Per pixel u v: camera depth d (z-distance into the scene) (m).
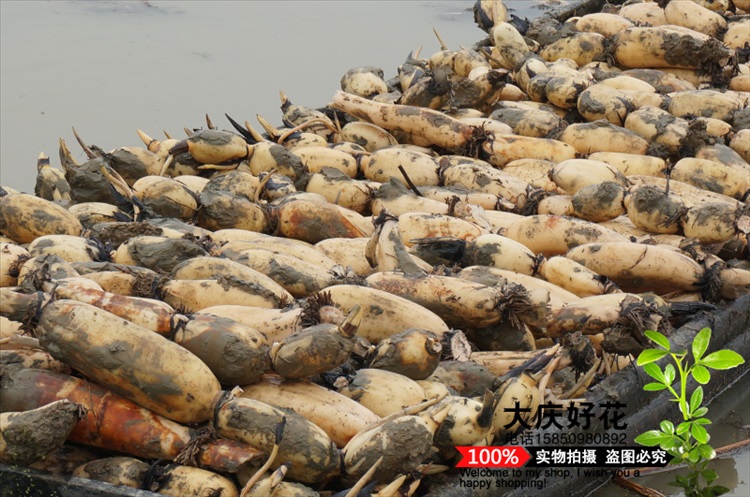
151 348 1.33
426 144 2.29
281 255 1.71
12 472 1.30
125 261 1.70
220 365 1.37
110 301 1.40
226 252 1.75
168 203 1.92
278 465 1.31
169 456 1.32
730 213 1.91
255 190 2.04
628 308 1.62
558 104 2.49
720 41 2.70
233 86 3.04
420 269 1.69
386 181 2.16
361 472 1.31
